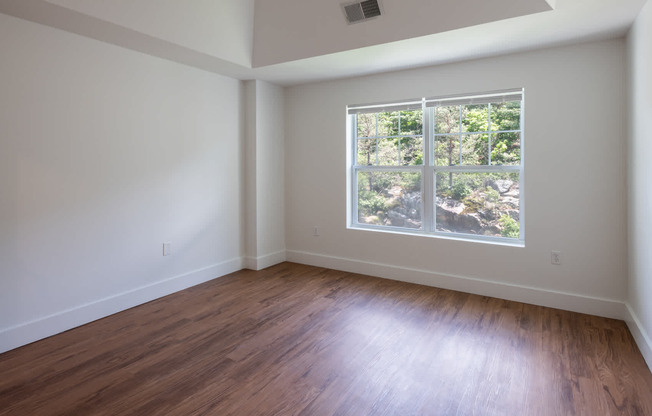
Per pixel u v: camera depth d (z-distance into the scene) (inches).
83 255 115.3
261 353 98.2
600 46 116.4
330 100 171.9
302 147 182.1
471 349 100.0
